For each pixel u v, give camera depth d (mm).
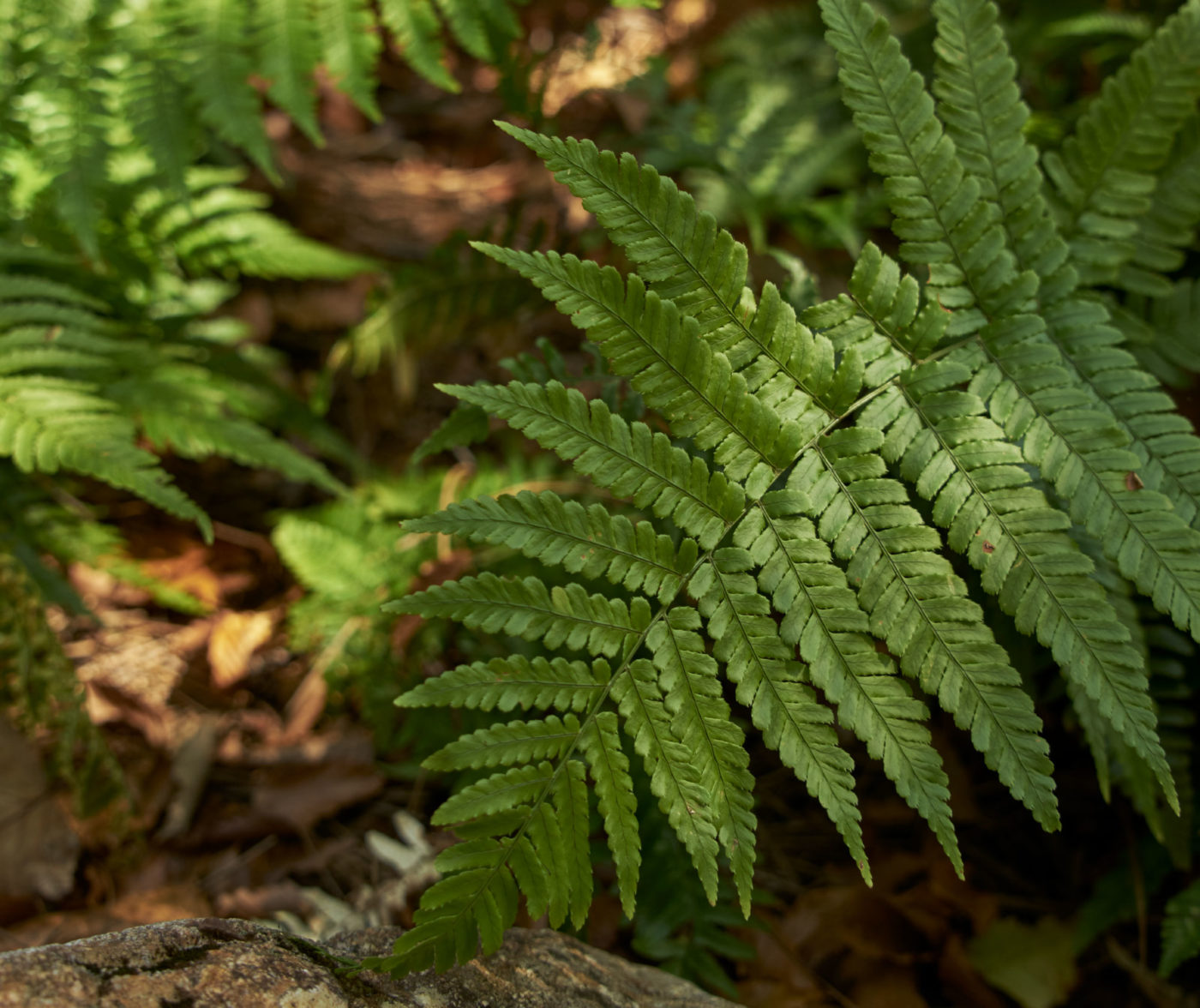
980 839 870
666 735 649
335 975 651
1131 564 683
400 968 637
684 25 1709
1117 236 749
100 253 911
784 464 673
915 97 708
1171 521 684
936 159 709
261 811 864
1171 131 740
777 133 1130
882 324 699
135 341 911
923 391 691
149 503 1071
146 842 852
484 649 864
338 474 1150
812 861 868
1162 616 783
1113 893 820
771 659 656
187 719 903
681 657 655
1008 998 824
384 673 885
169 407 862
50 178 867
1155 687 779
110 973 622
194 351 971
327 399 1138
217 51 849
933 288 712
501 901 643
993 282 710
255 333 1243
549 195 1492
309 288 1312
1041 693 815
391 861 852
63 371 851
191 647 953
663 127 1116
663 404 667
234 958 639
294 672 957
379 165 1601
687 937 793
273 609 1018
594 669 653
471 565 900
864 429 678
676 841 789
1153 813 757
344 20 862
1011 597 673
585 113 1389
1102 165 747
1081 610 669
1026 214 724
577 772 647
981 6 725
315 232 1375
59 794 839
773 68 1331
